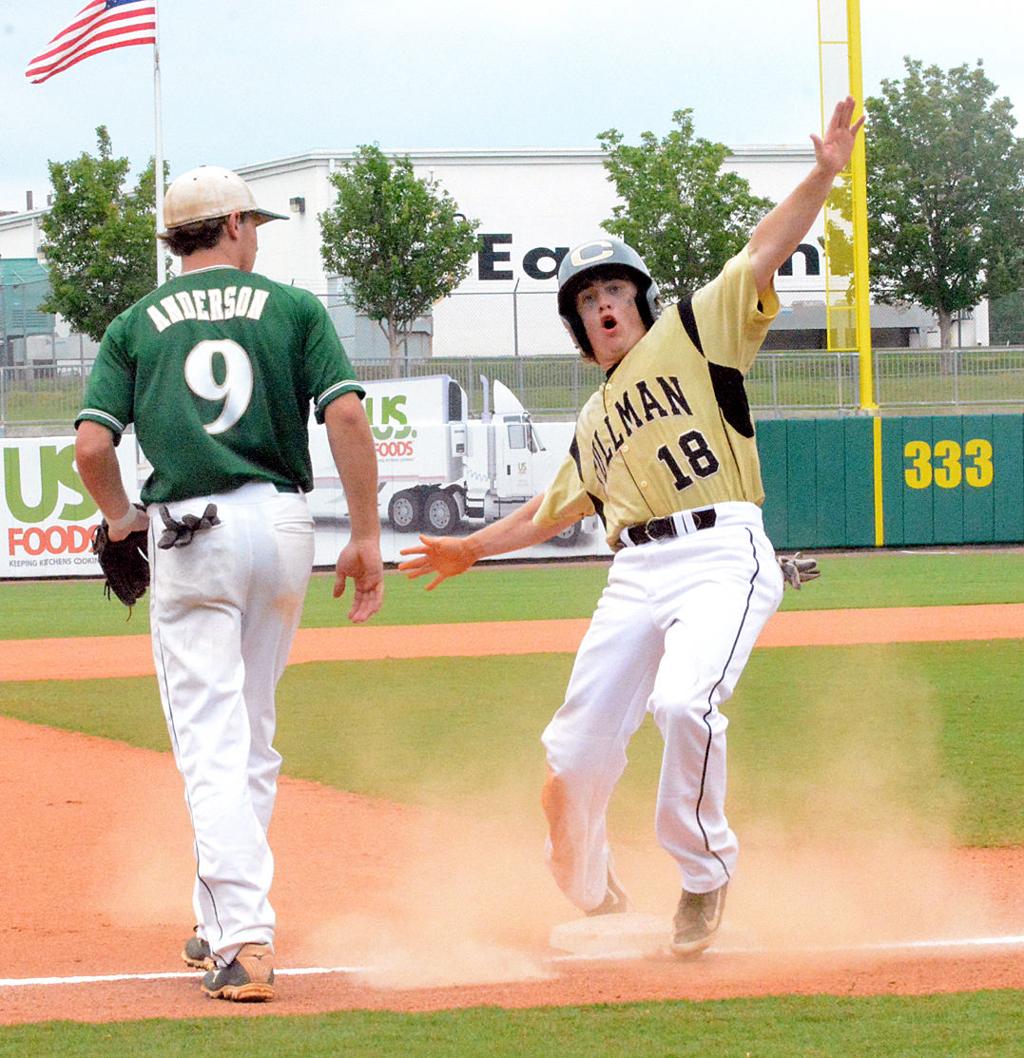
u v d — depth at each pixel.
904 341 139.75
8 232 163.38
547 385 96.62
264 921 13.59
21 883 19.28
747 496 15.03
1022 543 91.38
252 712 14.70
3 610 64.56
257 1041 11.84
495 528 17.14
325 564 82.38
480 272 145.62
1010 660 41.34
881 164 121.00
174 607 14.03
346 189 113.00
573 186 147.00
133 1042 11.90
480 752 28.94
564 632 51.12
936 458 87.31
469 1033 11.98
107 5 76.50
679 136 116.25
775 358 92.69
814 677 38.66
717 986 13.55
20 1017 12.91
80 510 81.31
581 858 15.77
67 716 34.84
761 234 14.48
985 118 120.69
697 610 14.37
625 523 15.12
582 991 13.43
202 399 13.91
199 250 14.48
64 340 126.56
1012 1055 11.29
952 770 26.09
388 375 96.81
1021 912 16.94
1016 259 123.31
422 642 48.88
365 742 30.17
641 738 31.02
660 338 14.84
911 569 75.00
